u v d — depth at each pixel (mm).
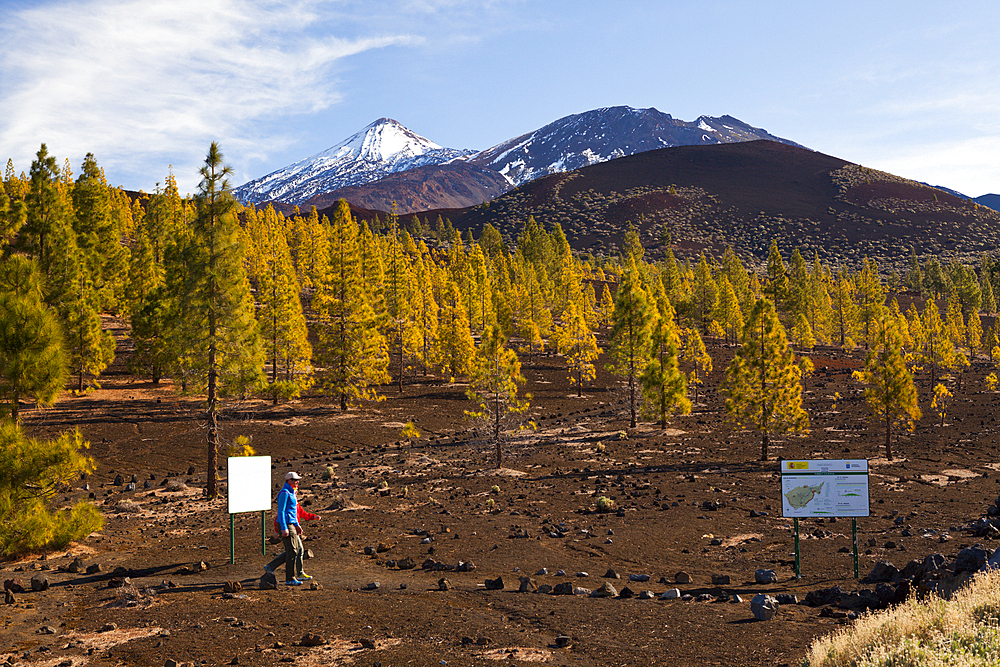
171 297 58000
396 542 19156
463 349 78438
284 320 64062
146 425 48844
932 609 8266
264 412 57125
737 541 19297
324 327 62156
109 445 43562
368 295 74938
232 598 12172
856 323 109562
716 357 102188
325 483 33375
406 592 13141
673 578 14781
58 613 11422
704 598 12477
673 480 31781
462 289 112375
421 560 16859
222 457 42750
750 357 38219
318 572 15164
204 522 23656
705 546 18750
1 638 9945
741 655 9039
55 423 47094
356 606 11688
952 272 188625
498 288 110250
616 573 15164
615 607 11766
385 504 26453
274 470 38938
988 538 18281
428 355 82062
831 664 7555
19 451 16188
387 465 39375
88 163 73125
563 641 9586
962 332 117750
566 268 137250
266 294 63594
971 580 9758
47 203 37812
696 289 124625
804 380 82750
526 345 104562
